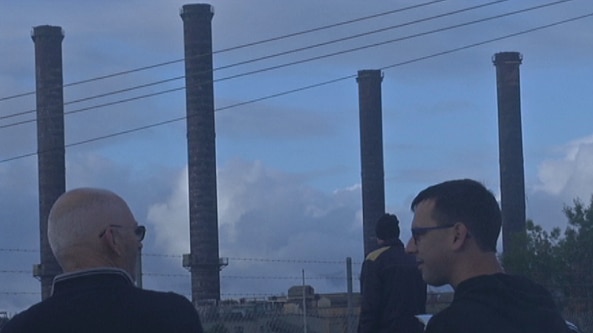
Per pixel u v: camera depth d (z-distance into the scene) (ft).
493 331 11.10
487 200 12.03
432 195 12.17
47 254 115.24
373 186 135.74
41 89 123.75
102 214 12.66
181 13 124.16
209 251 121.39
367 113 136.77
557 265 91.71
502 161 141.18
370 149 136.15
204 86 122.72
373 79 136.98
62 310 12.10
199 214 121.39
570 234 94.63
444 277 12.11
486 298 11.41
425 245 12.12
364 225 135.74
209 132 122.42
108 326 12.03
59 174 122.42
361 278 26.27
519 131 141.08
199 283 120.98
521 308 11.37
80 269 12.48
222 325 39.29
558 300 49.01
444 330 11.32
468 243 11.95
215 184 122.72
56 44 124.36
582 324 49.60
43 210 120.67
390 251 25.68
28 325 12.07
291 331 40.19
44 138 122.62
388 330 25.36
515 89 141.69
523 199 140.97
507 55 141.49
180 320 12.30
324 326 40.81
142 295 12.36
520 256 93.20
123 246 12.74
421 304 25.55
